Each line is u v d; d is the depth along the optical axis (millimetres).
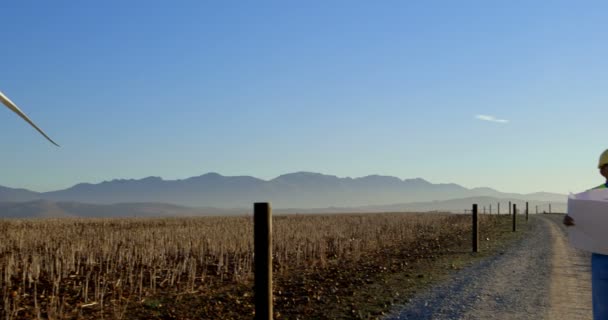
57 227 43156
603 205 7555
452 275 19078
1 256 23797
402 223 50969
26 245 27547
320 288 16453
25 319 12430
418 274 19312
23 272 17562
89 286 16703
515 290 15898
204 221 58781
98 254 24391
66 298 14859
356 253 26547
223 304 14273
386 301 14164
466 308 13297
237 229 38094
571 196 8195
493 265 22047
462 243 33500
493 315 12531
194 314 13102
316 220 59156
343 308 13430
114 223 52281
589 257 25375
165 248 25531
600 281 7820
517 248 30016
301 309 13453
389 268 21125
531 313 12766
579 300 14406
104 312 13312
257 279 8992
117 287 16562
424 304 13773
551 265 22188
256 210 9016
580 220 7789
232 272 20156
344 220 59156
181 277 18828
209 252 26094
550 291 15766
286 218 68688
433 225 50844
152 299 14844
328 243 31891
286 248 24984
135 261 22484
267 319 8961
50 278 17797
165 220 62156
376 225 47094
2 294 15008
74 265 21000
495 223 60219
